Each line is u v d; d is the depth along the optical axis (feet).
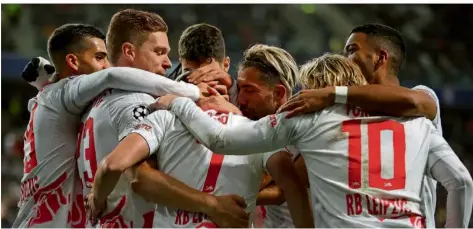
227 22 169.48
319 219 38.40
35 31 162.71
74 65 49.29
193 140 39.34
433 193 43.50
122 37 44.11
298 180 41.01
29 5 163.84
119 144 38.37
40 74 49.52
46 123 46.44
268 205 46.75
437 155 39.75
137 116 40.63
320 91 38.22
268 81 41.57
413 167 38.37
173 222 39.14
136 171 38.88
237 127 38.32
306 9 178.09
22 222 47.67
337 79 39.11
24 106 157.28
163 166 39.45
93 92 43.27
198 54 44.09
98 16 166.09
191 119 38.96
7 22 160.25
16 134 148.97
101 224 41.81
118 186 41.39
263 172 41.22
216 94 42.06
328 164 37.93
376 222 37.27
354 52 45.09
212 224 38.60
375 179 37.68
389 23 183.52
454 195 39.75
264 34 170.19
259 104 41.75
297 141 38.65
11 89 157.07
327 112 38.27
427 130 39.37
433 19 182.91
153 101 41.42
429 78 164.14
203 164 39.04
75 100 44.75
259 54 42.04
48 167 46.50
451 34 180.65
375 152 37.88
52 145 46.44
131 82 41.57
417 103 38.73
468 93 160.76
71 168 46.83
